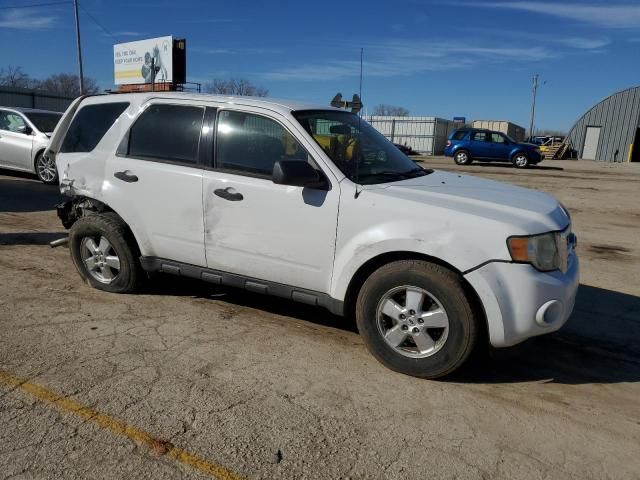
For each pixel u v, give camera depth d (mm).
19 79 51781
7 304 4801
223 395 3436
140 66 31234
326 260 3984
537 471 2850
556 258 3639
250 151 4309
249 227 4254
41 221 8273
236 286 4488
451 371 3666
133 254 5004
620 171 26719
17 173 13461
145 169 4711
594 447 3090
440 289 3580
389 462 2863
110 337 4215
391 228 3709
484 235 3490
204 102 4566
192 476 2686
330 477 2725
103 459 2779
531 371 4016
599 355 4355
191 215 4520
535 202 3990
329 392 3541
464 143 26828
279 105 4340
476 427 3232
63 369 3672
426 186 4090
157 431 3025
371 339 3889
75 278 5598
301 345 4242
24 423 3051
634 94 41062
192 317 4707
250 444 2953
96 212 5191
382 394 3551
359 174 4086
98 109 5195
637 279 6578
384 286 3762
